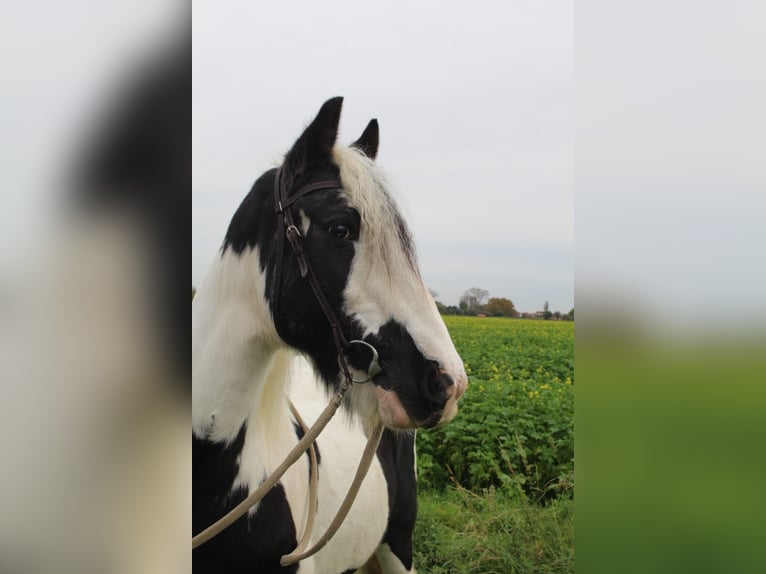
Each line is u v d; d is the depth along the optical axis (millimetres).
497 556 3939
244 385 1850
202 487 1819
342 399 1923
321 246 1783
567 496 4855
